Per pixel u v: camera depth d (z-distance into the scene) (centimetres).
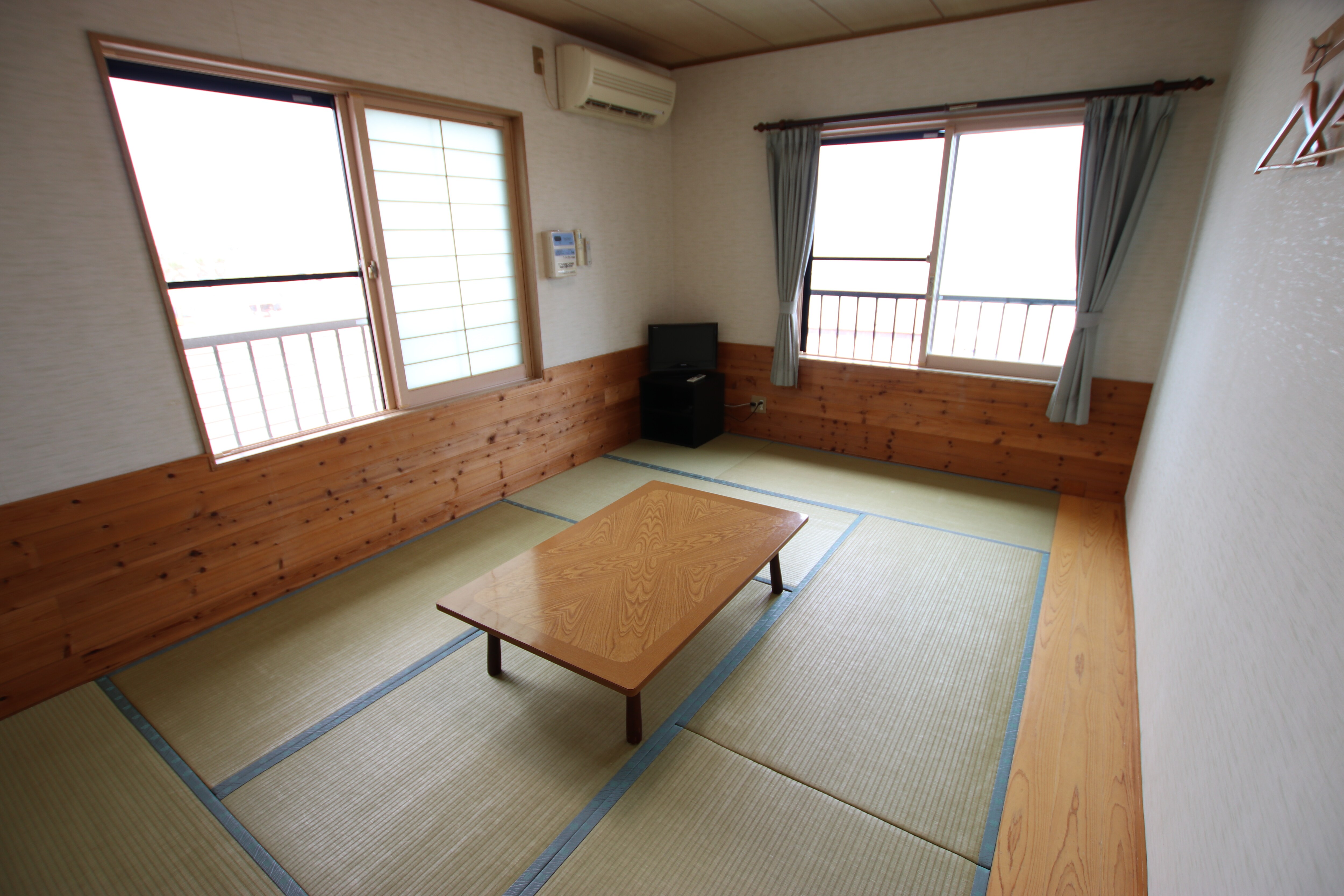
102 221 206
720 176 440
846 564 294
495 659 222
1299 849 79
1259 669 110
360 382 405
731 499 279
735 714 205
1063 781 179
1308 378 117
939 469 409
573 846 162
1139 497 304
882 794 176
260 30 234
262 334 346
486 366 359
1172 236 312
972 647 236
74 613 217
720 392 473
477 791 179
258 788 181
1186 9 289
